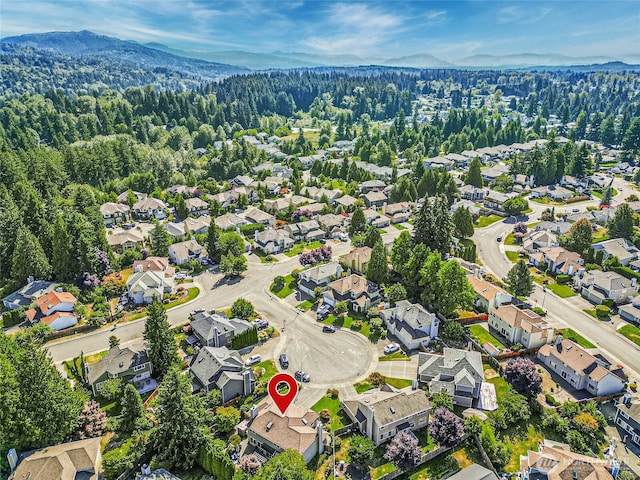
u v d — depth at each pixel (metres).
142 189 172.62
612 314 90.62
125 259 113.44
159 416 57.34
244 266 108.50
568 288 101.81
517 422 63.06
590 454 57.91
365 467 56.19
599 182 183.62
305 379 71.44
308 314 91.31
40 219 113.19
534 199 168.12
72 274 101.94
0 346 65.62
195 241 122.38
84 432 60.12
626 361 76.44
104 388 67.06
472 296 87.12
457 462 57.25
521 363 68.12
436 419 59.31
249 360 75.75
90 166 168.62
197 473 56.34
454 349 74.50
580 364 70.00
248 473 53.62
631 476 52.53
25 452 55.19
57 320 86.25
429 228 108.38
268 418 60.41
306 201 159.75
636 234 126.69
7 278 103.75
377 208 159.00
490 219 148.38
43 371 57.31
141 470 55.88
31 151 160.75
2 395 53.84
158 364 72.25
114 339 80.75
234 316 88.69
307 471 51.31
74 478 52.31
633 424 60.69
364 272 107.94
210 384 68.12
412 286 95.62
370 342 81.94
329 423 62.69
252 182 185.12
